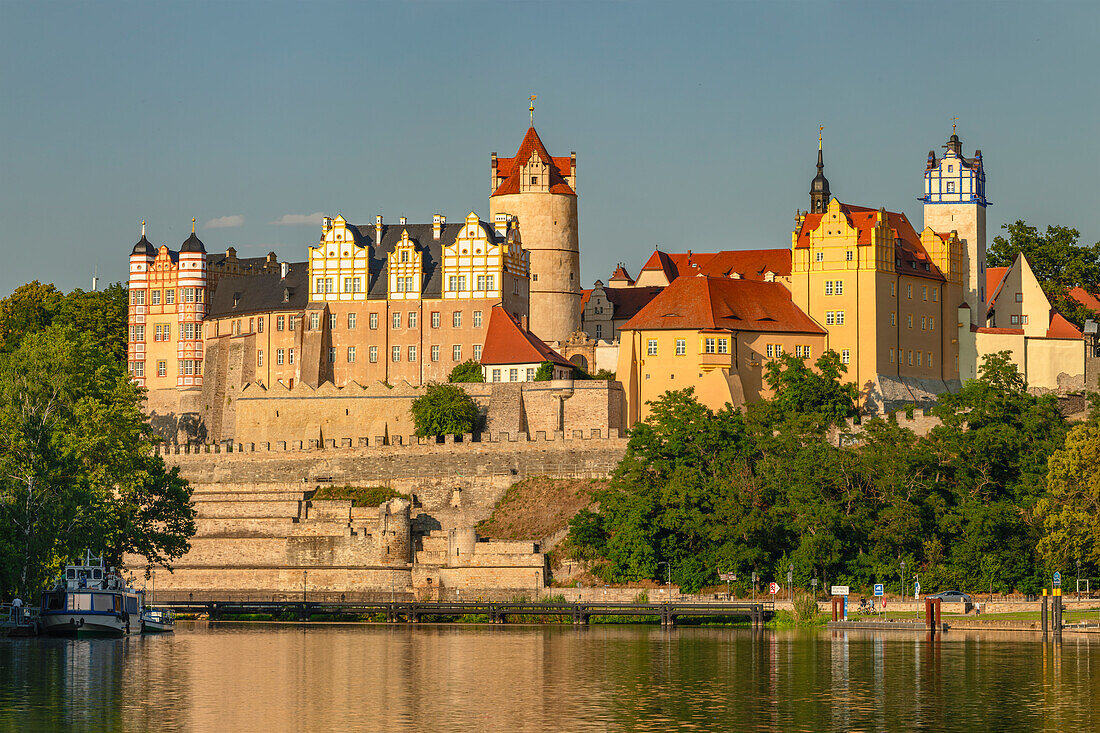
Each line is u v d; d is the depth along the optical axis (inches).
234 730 5442.9
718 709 5841.5
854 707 5876.0
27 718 5625.0
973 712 5767.7
